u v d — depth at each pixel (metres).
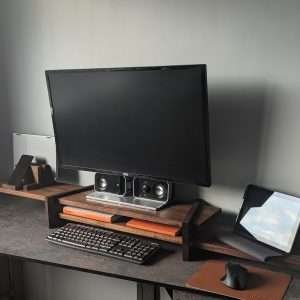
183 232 1.54
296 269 1.44
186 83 1.52
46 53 2.12
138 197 1.81
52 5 2.05
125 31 1.90
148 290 1.69
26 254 1.58
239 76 1.68
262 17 1.61
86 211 1.78
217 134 1.76
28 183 2.04
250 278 1.41
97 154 1.85
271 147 1.67
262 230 1.55
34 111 2.21
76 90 1.79
